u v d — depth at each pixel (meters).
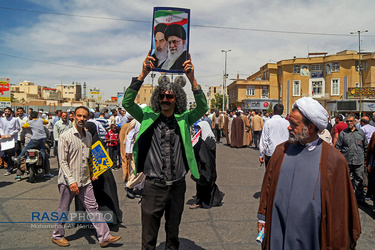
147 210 2.77
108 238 3.79
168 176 2.77
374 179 5.30
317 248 1.99
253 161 10.83
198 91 2.86
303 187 2.07
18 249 3.66
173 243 2.96
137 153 2.86
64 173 3.60
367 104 36.84
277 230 2.14
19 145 9.30
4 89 16.45
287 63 47.31
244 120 15.20
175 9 2.88
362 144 6.07
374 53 40.59
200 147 5.22
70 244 3.85
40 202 5.61
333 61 42.97
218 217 4.90
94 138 4.29
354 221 2.02
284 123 5.44
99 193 4.28
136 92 2.83
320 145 2.14
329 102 40.59
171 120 2.91
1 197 5.95
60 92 96.25
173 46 2.89
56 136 8.20
